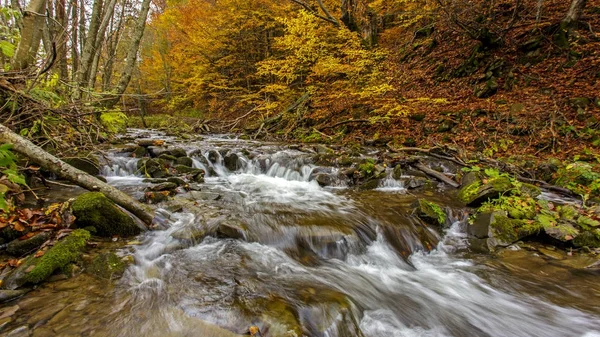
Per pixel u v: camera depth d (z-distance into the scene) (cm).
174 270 296
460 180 631
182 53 1984
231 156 764
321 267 343
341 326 242
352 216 449
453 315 289
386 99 1116
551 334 269
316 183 643
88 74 888
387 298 305
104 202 342
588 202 502
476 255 397
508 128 834
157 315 230
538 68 998
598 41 956
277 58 1531
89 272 276
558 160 658
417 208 471
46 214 341
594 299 310
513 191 484
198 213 425
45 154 334
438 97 1138
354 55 1134
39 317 219
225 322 225
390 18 1875
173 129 1486
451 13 1177
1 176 379
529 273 352
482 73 1115
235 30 1725
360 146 976
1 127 314
